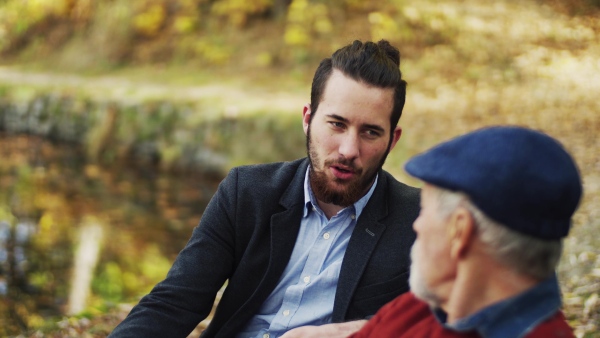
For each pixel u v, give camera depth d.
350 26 16.41
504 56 15.38
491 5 17.70
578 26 16.75
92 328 4.75
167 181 13.36
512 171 1.49
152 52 17.83
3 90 16.70
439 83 14.29
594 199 7.29
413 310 1.87
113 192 12.80
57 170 13.95
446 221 1.57
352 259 2.53
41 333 4.70
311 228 2.62
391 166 10.05
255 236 2.59
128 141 14.46
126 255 9.88
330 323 2.48
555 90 13.43
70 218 11.45
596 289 4.81
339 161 2.45
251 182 2.64
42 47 19.83
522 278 1.55
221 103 13.99
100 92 15.65
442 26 16.31
